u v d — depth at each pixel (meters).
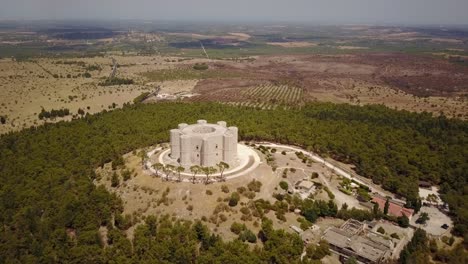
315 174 162.88
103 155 169.25
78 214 126.31
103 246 116.75
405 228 132.12
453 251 117.19
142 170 150.25
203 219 124.25
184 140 147.25
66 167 159.38
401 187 154.00
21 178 152.00
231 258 103.12
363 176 171.25
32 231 123.56
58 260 108.38
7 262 109.94
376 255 112.31
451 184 160.38
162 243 109.81
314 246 116.31
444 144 197.00
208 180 140.62
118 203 133.88
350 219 133.38
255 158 164.12
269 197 140.38
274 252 106.75
